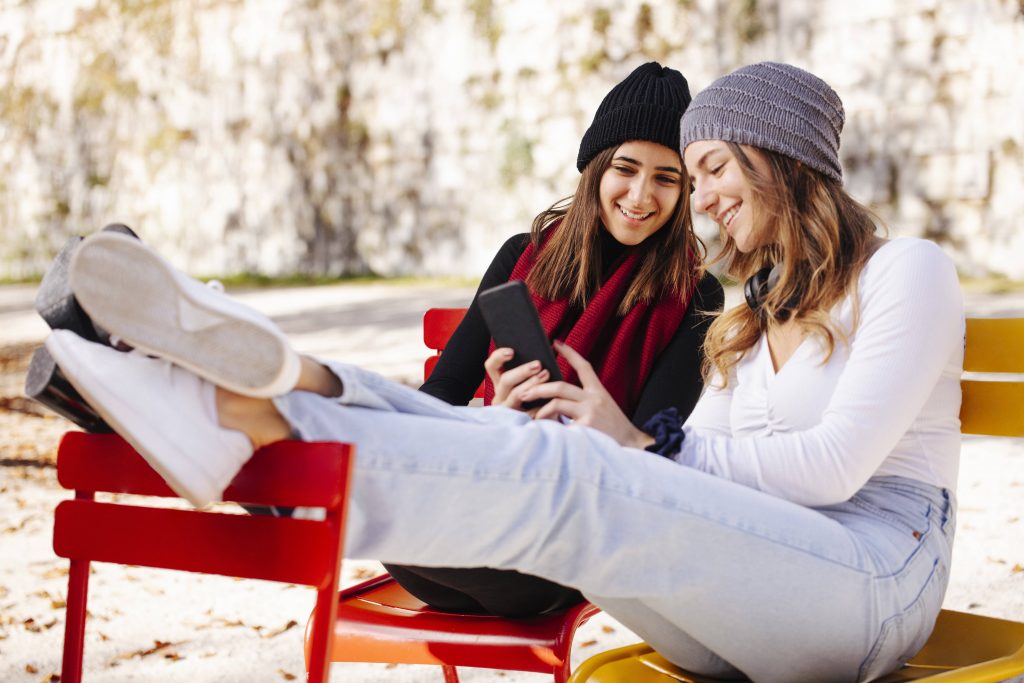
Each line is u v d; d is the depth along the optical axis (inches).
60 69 705.0
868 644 54.2
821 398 60.0
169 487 53.0
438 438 49.2
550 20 571.8
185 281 44.5
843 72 493.4
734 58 524.4
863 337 58.4
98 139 697.0
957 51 467.2
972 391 66.8
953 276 60.0
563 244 85.6
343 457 46.6
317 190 642.8
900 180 481.1
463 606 67.9
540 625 63.0
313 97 640.4
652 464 52.1
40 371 47.6
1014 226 456.8
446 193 610.2
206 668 105.8
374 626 64.5
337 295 532.7
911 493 60.1
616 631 117.2
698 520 51.1
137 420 44.1
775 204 62.6
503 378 62.0
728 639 54.0
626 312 82.6
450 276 607.5
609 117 81.9
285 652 110.3
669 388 79.2
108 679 103.0
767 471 56.6
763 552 51.9
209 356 44.7
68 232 705.0
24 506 179.6
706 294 84.1
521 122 583.5
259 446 48.0
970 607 113.0
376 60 626.5
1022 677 86.0
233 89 658.2
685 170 82.0
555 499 49.8
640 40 548.7
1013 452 190.4
